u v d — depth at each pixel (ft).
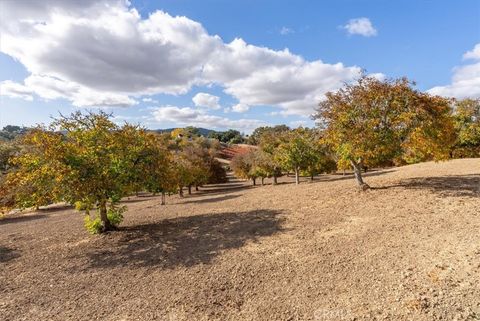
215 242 25.76
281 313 14.32
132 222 37.73
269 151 89.51
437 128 32.96
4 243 33.04
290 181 100.53
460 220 22.75
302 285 16.63
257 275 18.51
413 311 12.76
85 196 27.84
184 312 15.26
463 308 12.42
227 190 88.07
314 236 24.14
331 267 18.19
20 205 27.84
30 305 17.43
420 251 18.34
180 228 31.71
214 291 17.13
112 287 18.95
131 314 15.44
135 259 23.63
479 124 75.05
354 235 23.04
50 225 44.27
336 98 36.45
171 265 21.65
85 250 27.09
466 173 43.70
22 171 27.78
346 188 42.45
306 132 74.28
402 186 37.47
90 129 30.78
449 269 15.53
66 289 19.29
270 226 28.63
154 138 34.60
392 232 22.43
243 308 15.19
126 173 29.50
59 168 26.58
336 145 36.76
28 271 23.09
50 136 27.96
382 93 33.35
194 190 102.78
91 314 15.81
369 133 33.06
